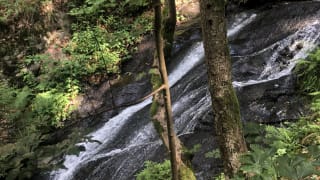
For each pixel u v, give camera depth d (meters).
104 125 8.11
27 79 9.86
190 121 6.48
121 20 10.58
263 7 9.47
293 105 5.75
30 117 5.73
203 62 8.50
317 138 4.84
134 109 8.28
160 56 2.47
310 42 7.54
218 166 5.08
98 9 10.50
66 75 9.59
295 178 2.90
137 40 9.96
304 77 6.13
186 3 10.75
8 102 6.98
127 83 9.16
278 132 4.84
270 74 7.20
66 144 3.70
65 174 6.77
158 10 2.35
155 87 4.16
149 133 7.09
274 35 8.18
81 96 9.27
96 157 6.95
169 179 4.92
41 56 9.82
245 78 7.25
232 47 8.38
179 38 9.50
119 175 6.15
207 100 6.82
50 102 8.95
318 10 8.32
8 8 10.65
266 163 3.19
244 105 5.98
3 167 4.46
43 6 10.67
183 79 8.27
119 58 9.72
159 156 5.98
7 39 10.41
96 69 9.59
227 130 3.85
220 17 3.68
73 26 10.64
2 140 5.45
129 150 6.52
